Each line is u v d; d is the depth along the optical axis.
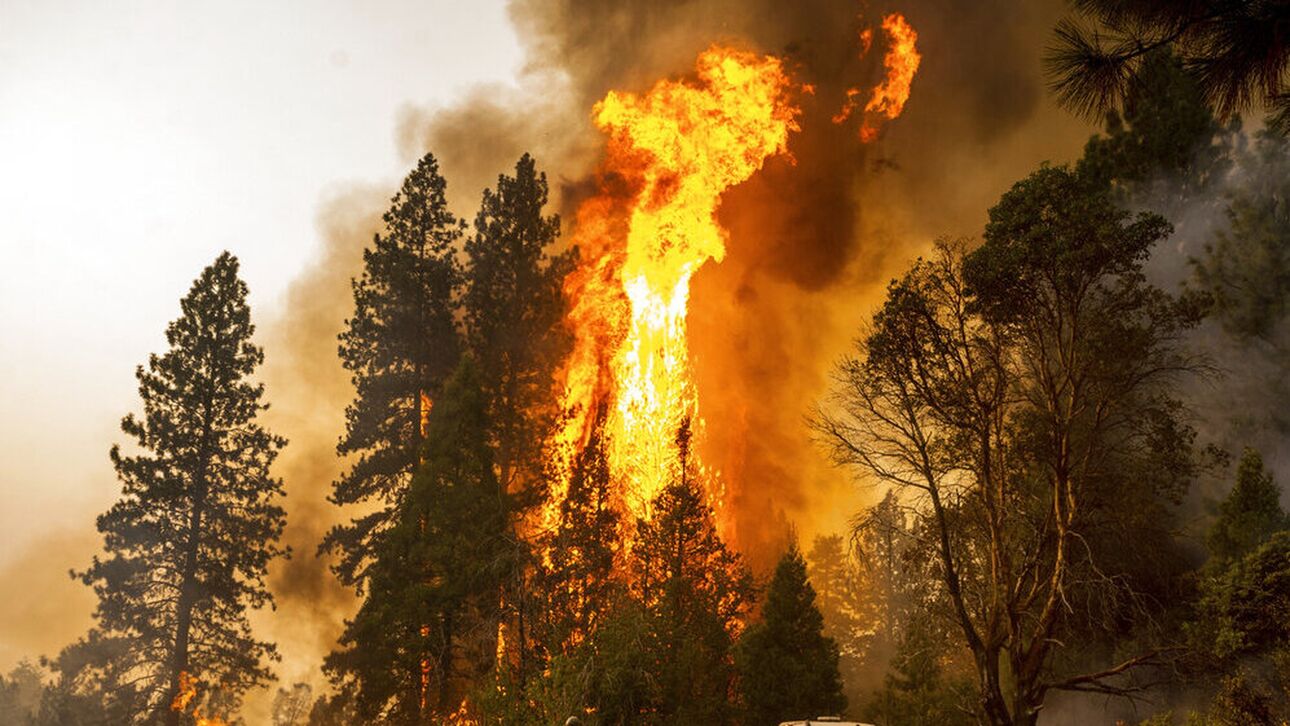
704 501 50.06
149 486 62.28
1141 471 26.41
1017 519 27.12
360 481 59.56
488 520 44.91
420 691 43.47
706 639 42.59
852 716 49.34
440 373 63.53
